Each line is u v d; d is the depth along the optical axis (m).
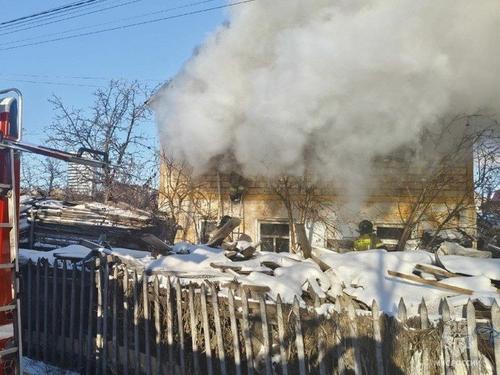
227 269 6.03
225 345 4.81
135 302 5.55
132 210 10.40
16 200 3.63
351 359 3.98
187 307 5.13
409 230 9.03
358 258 5.83
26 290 6.91
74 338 6.31
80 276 6.33
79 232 9.73
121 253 7.09
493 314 3.70
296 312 4.23
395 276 5.36
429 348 3.78
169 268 6.15
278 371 4.40
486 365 3.70
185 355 5.11
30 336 6.79
